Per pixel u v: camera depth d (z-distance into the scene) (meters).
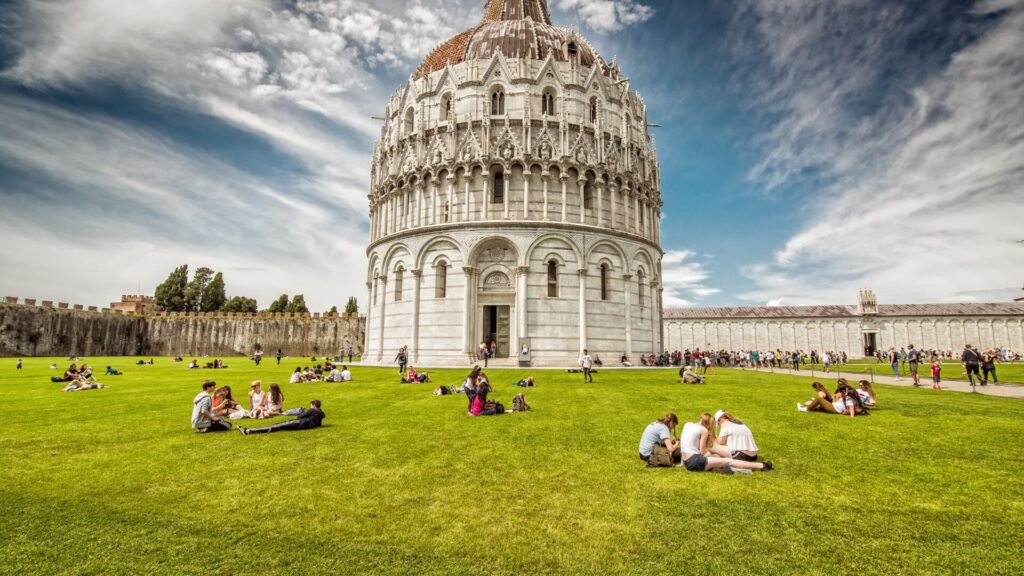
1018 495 9.47
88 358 74.62
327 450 12.66
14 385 29.09
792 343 110.25
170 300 121.69
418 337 49.12
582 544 7.41
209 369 46.19
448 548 7.26
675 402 21.58
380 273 54.22
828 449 12.88
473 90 51.12
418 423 16.50
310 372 32.84
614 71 57.78
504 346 48.69
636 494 9.49
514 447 13.06
